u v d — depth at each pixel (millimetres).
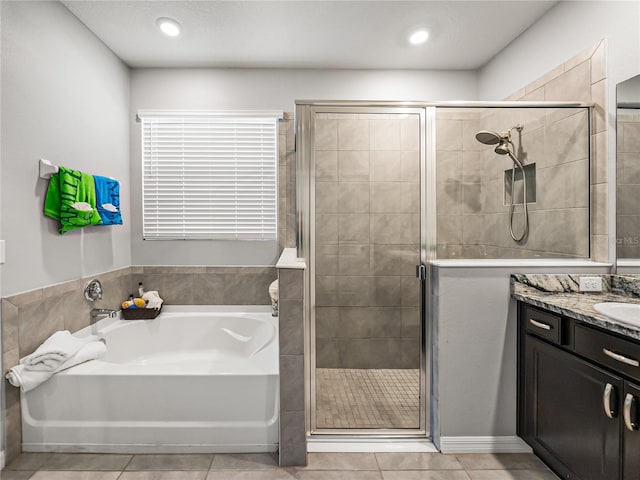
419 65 3205
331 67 3227
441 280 2033
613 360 1416
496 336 2049
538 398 1887
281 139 3254
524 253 2170
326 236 2158
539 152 2168
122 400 2020
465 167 2150
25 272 2025
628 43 1906
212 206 3271
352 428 2188
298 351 1914
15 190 1952
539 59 2523
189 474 1861
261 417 2043
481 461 1978
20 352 1983
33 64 2074
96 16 2436
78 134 2475
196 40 2746
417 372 2188
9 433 1927
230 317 3123
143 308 3000
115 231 2967
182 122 3230
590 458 1538
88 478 1823
